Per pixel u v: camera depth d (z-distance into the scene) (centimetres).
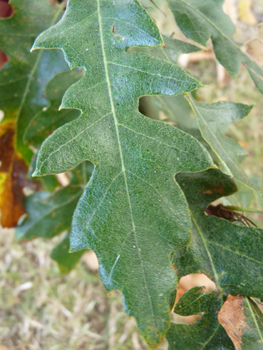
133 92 9
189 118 17
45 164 9
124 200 9
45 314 28
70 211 17
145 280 8
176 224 9
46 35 10
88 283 29
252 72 13
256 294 10
